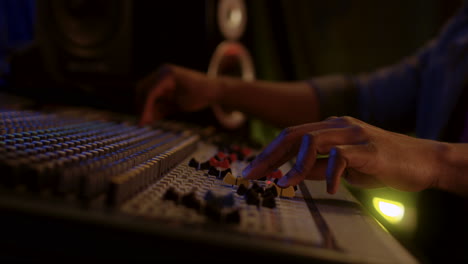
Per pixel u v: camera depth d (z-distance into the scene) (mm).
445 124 900
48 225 234
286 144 423
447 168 444
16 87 816
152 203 292
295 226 295
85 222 235
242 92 1038
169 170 443
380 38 1995
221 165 489
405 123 1120
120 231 234
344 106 1071
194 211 287
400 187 435
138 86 941
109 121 715
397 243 293
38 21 906
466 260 846
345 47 2043
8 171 253
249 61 1657
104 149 388
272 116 1066
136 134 578
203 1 1155
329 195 438
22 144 345
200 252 233
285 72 2057
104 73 959
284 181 398
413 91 1093
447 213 900
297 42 2043
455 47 956
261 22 1976
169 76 897
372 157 393
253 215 309
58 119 596
